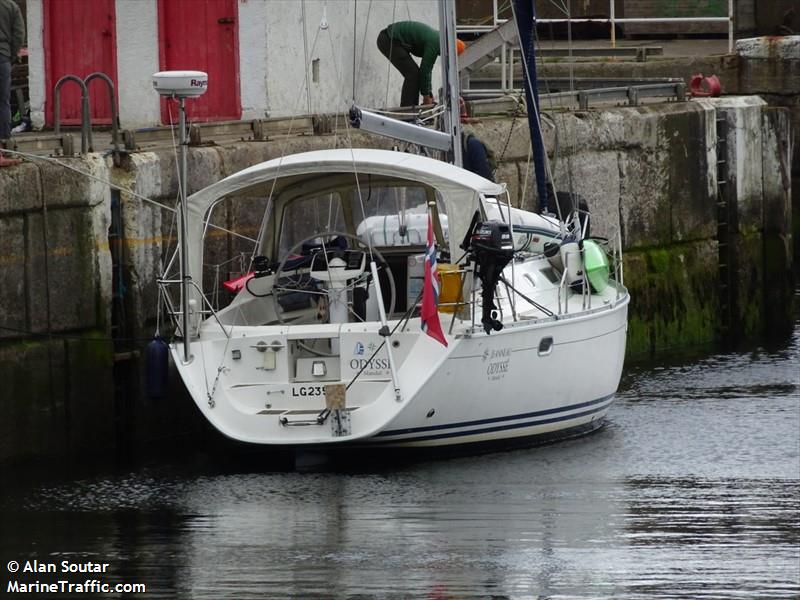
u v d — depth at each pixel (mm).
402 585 40406
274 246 56781
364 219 55781
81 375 54625
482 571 41594
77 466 53812
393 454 52281
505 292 54281
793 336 85062
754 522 46375
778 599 39344
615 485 50594
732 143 85250
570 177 70375
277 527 45781
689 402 64750
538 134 64438
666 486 50562
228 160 61281
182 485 50781
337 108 79062
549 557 42875
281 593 39812
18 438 52531
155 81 50938
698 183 83875
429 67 76000
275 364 50438
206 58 75438
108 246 55875
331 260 52781
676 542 44250
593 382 56938
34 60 77500
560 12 120375
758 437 57906
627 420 60844
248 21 74500
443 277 50938
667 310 81750
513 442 54562
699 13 120562
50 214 53500
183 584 40594
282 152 64000
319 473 52219
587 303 56500
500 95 85062
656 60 103438
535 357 53500
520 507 47969
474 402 51844
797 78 99875
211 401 50469
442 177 51688
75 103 77250
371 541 44281
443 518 46625
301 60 76562
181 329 52000
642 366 74688
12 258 52125
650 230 81438
